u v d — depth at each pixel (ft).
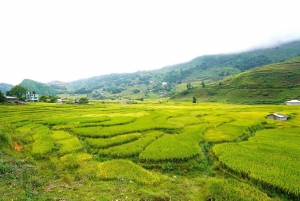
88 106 322.55
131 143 109.09
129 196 57.62
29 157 87.20
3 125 123.75
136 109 276.41
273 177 68.08
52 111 248.32
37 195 56.08
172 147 100.94
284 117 196.34
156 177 69.82
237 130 144.05
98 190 61.11
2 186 58.23
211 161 89.81
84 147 107.04
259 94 570.87
